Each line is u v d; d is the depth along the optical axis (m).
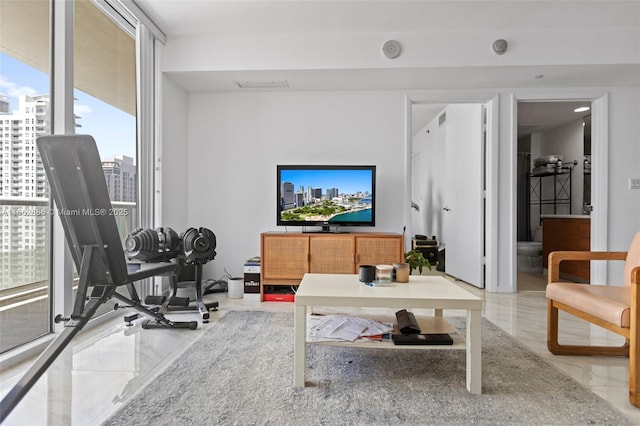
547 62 3.22
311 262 3.42
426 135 6.36
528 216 6.13
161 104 3.35
